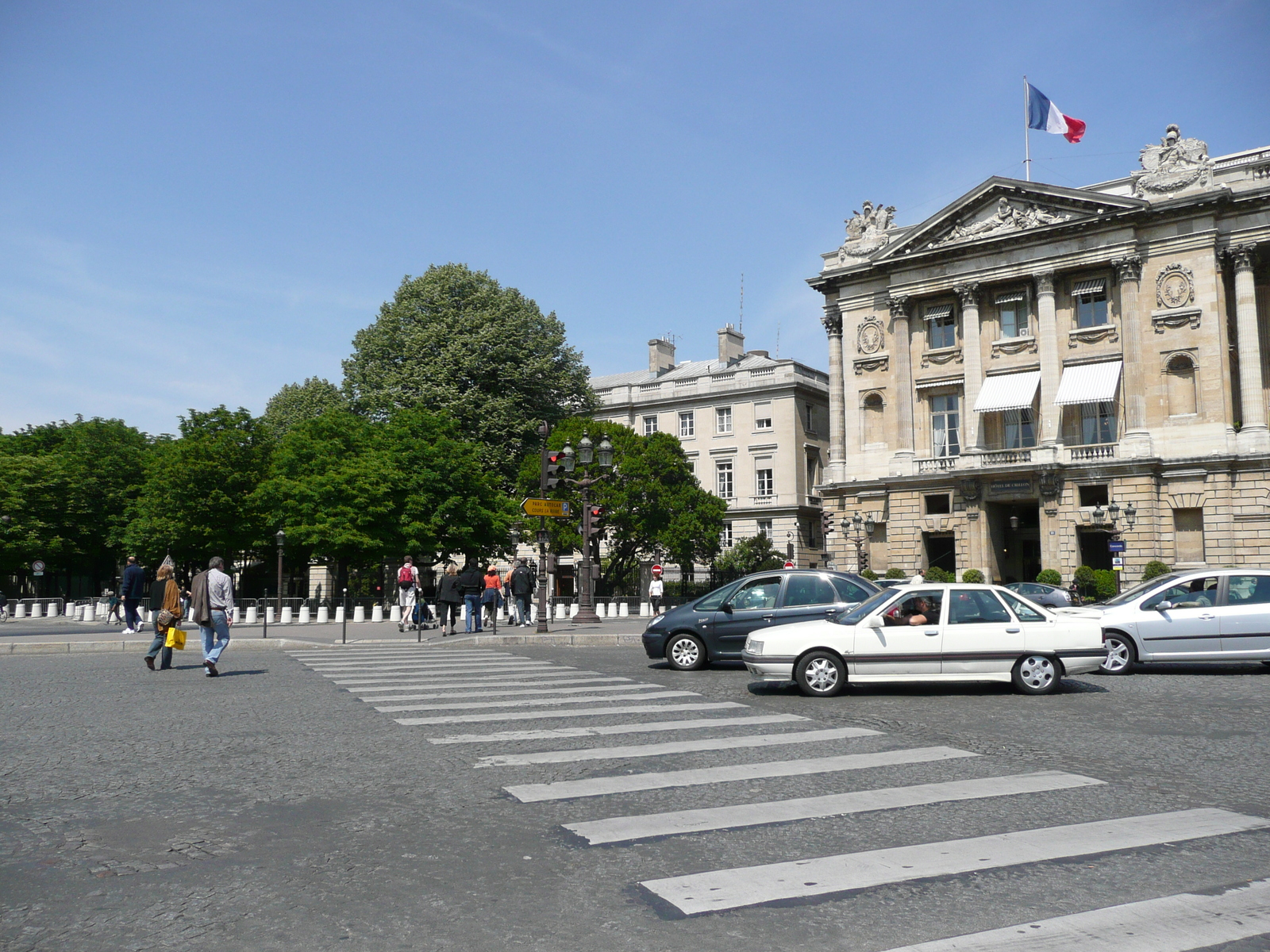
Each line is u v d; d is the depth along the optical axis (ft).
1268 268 140.67
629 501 171.83
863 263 166.20
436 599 113.29
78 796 24.90
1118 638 53.62
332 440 167.02
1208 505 130.62
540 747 31.40
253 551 177.47
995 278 150.00
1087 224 141.08
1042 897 16.94
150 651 58.80
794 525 213.66
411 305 182.09
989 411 146.51
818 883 17.76
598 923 15.88
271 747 31.45
